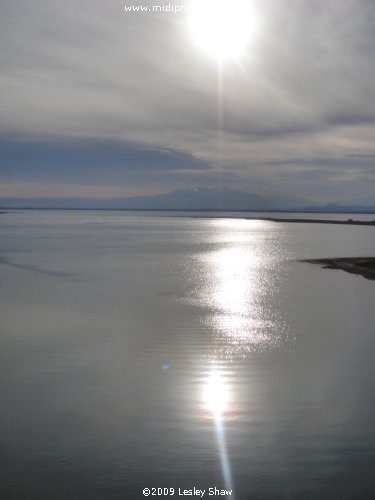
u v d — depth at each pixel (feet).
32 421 30.96
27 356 44.21
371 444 28.07
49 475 25.16
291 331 53.83
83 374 39.52
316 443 28.22
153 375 39.17
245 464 26.11
